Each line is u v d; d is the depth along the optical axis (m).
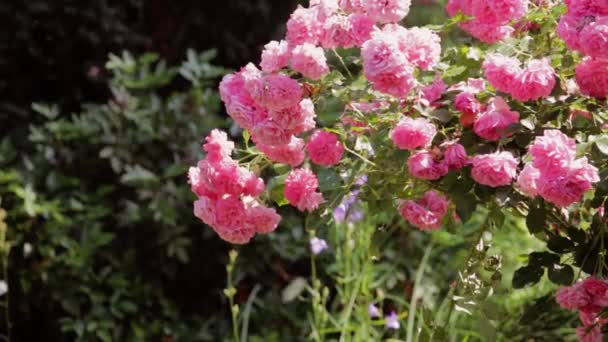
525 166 1.85
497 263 2.09
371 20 1.97
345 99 1.98
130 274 3.24
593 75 1.88
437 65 2.01
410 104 1.98
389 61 1.85
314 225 2.04
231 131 3.20
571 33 1.86
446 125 1.96
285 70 1.98
